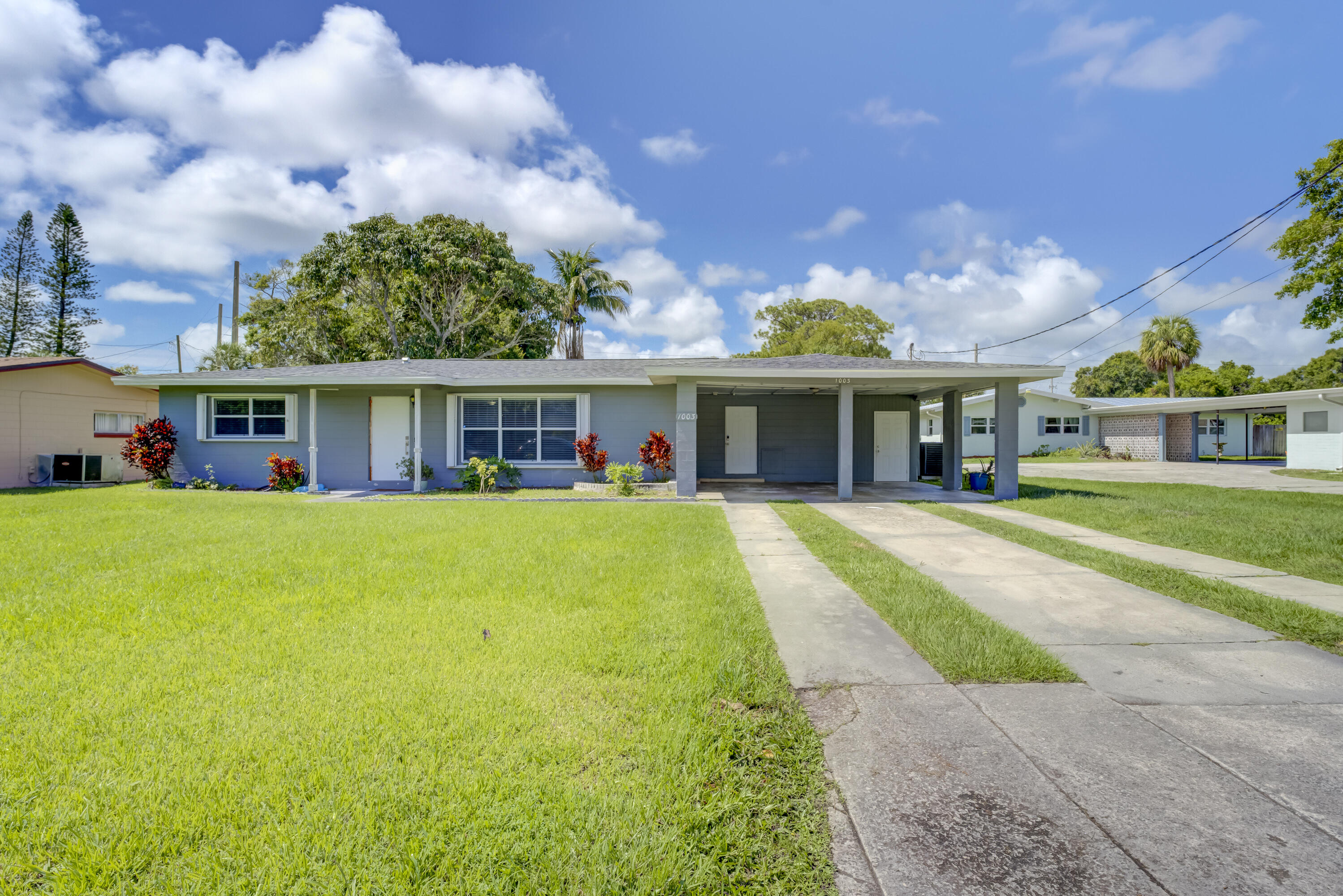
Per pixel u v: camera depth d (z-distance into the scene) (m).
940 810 2.02
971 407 31.27
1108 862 1.75
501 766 2.19
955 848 1.83
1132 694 2.98
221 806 1.95
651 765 2.23
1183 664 3.38
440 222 26.83
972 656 3.40
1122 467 23.41
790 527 8.34
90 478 15.70
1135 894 1.61
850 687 3.06
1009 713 2.76
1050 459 29.19
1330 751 2.41
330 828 1.86
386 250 25.59
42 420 15.61
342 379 12.83
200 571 5.15
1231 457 30.00
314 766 2.18
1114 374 51.88
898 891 1.65
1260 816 1.97
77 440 16.47
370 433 13.88
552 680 2.98
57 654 3.28
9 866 1.68
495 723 2.51
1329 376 41.34
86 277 28.58
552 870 1.69
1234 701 2.89
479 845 1.78
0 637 3.53
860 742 2.50
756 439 16.39
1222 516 9.16
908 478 16.48
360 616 3.98
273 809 1.96
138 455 13.16
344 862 1.71
